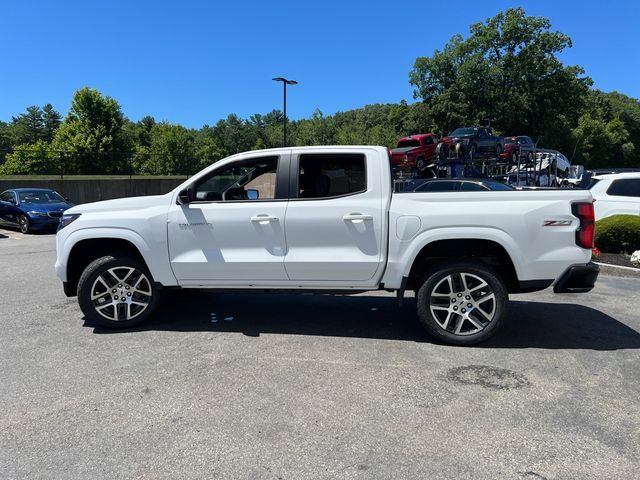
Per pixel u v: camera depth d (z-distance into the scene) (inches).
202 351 182.5
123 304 206.5
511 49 1800.0
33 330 207.9
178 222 195.5
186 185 197.5
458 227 180.4
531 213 178.2
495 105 1785.2
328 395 146.3
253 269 192.4
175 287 201.8
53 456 115.3
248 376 159.9
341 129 2709.2
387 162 189.3
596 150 2610.7
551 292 280.8
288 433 125.1
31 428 127.6
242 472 109.2
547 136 1806.1
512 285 191.8
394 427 128.0
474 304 184.5
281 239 189.9
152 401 142.5
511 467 110.7
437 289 187.0
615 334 202.8
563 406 139.6
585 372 163.3
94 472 109.3
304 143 2696.9
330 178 190.9
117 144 1990.7
